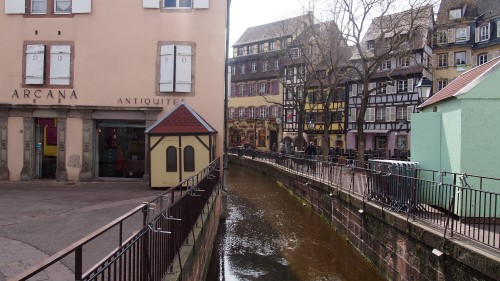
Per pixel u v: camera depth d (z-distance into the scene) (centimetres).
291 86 3425
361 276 1030
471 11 4416
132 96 1675
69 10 1698
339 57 2778
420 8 2272
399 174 1026
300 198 2206
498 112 948
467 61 4275
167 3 1688
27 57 1673
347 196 1346
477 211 921
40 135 1700
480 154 946
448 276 690
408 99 4141
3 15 1684
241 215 1786
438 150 1112
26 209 1034
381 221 1026
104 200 1202
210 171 1205
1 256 618
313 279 1008
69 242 707
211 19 1683
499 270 551
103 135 1698
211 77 1681
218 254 1205
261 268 1082
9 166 1662
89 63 1683
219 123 1673
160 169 1463
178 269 564
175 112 1526
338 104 4747
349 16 2395
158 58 1678
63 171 1658
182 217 672
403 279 880
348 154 3334
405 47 2766
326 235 1455
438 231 757
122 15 1684
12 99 1677
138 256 419
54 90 1677
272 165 3216
